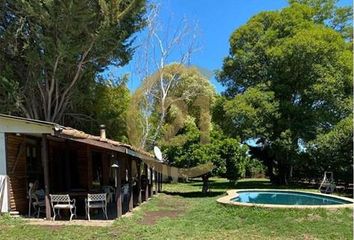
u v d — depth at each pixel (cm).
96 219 1142
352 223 973
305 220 1009
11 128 1189
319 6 2877
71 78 1988
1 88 1838
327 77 2317
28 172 1384
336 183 2208
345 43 2556
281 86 2516
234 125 2470
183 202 1666
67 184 1647
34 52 1764
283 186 2544
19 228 981
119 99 2328
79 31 1727
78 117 2178
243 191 1769
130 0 1867
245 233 895
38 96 2031
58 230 951
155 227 977
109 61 2045
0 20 1886
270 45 2588
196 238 841
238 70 2783
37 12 1653
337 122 2339
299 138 2436
